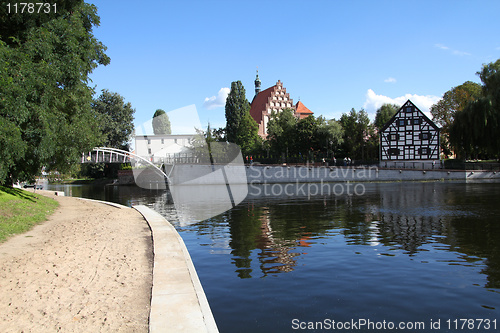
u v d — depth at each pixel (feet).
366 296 23.70
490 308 21.68
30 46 49.67
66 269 24.32
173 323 14.65
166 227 42.57
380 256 34.12
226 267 30.71
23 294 19.12
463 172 180.14
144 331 14.16
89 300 17.98
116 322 15.10
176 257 26.89
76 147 69.41
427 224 52.16
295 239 42.52
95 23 70.95
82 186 209.15
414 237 42.80
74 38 58.34
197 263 32.12
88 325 14.84
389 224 52.70
